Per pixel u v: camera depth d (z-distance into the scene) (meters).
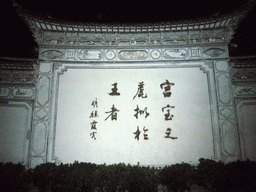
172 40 8.71
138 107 8.16
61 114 8.12
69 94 8.30
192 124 7.95
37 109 8.16
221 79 8.27
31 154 7.78
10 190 5.99
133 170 6.43
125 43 8.75
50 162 7.40
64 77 8.46
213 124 7.92
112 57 8.63
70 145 7.87
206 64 8.45
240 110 8.09
